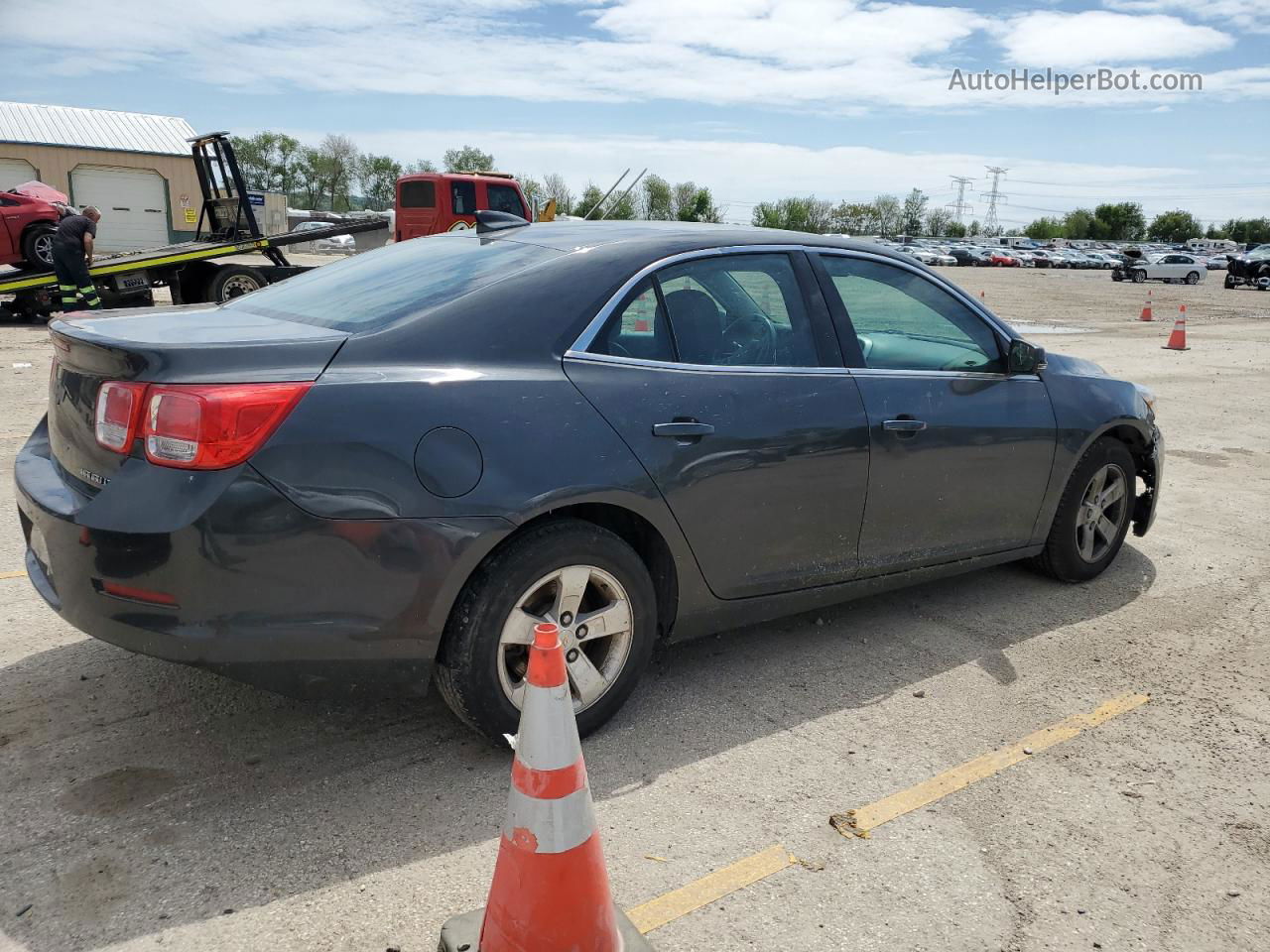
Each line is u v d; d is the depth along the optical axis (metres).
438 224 17.78
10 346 12.09
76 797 2.77
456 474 2.71
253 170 100.94
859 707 3.49
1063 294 33.19
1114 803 2.94
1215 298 32.88
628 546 3.07
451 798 2.83
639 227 3.58
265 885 2.44
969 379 4.01
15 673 3.49
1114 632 4.23
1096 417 4.46
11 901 2.34
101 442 2.65
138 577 2.51
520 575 2.83
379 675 2.74
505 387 2.85
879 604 4.48
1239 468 7.41
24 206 15.01
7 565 4.52
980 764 3.13
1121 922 2.42
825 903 2.45
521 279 3.07
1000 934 2.37
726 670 3.75
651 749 3.15
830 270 3.75
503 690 2.90
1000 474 4.12
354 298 3.18
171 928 2.28
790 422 3.39
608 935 2.10
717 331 3.36
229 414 2.48
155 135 43.03
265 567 2.54
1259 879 2.61
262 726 3.19
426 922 2.33
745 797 2.89
